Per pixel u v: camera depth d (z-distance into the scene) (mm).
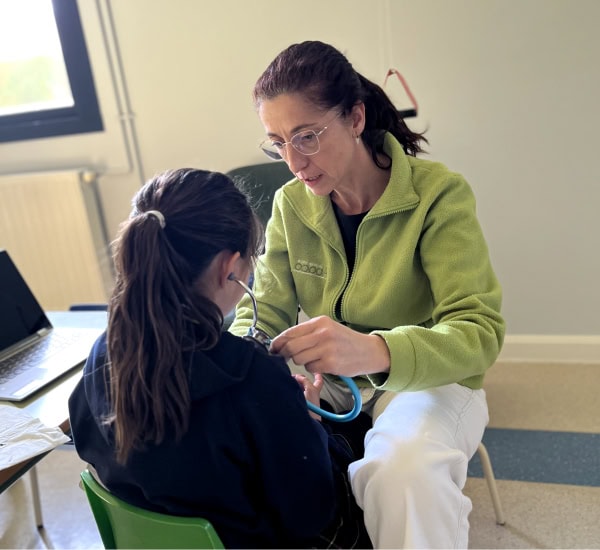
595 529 1478
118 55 2230
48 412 1014
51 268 2498
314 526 796
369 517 886
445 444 937
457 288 1046
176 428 700
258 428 733
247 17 2078
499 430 1885
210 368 709
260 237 853
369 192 1187
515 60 1929
